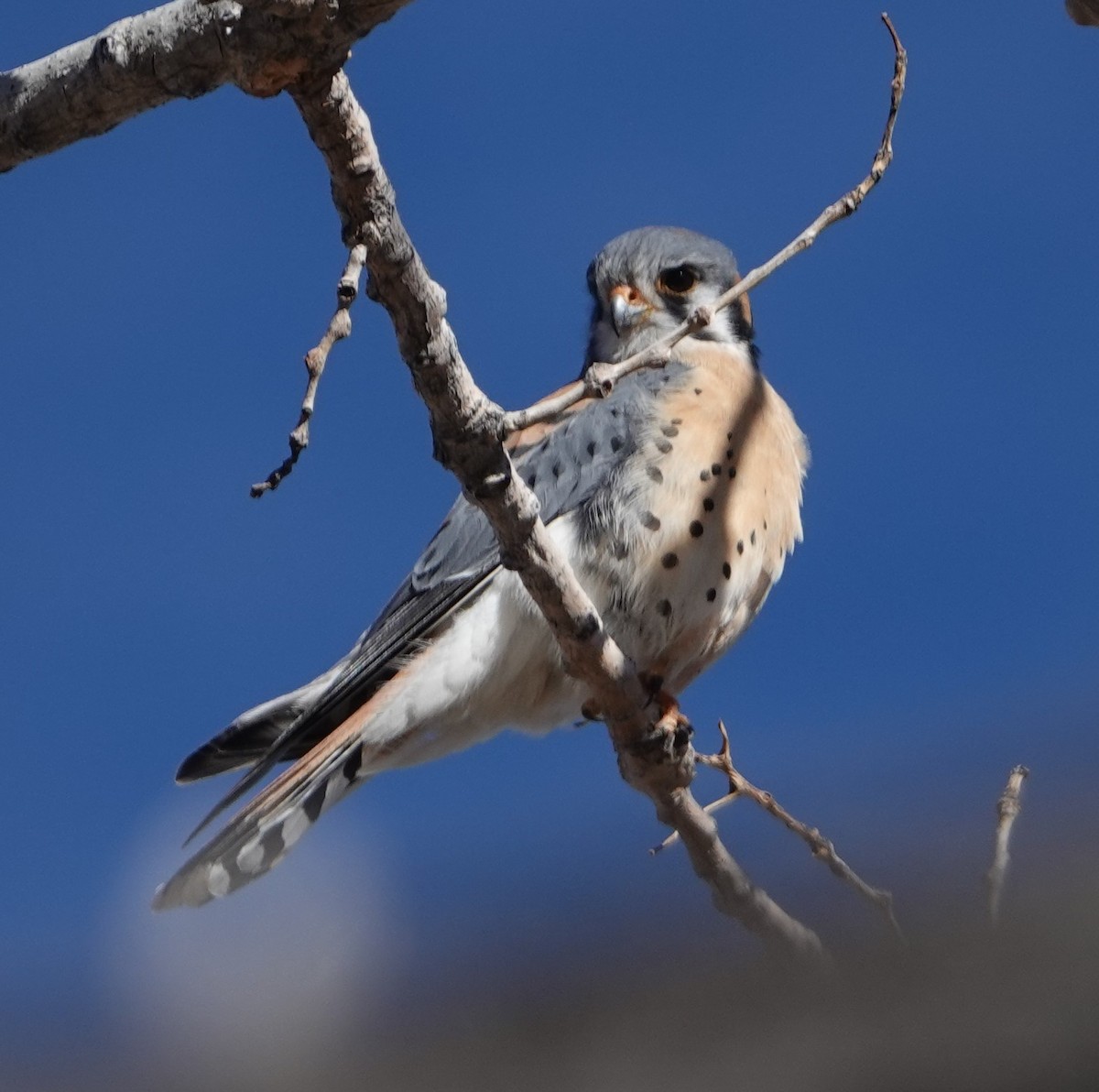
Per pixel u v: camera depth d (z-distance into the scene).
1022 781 7.04
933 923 6.27
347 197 6.33
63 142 7.34
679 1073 5.70
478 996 6.32
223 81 7.00
